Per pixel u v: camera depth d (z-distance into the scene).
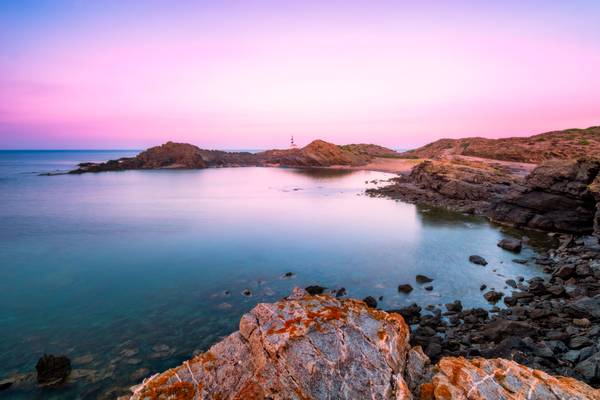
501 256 33.25
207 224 47.50
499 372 9.27
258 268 30.69
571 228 40.00
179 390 9.83
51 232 43.12
